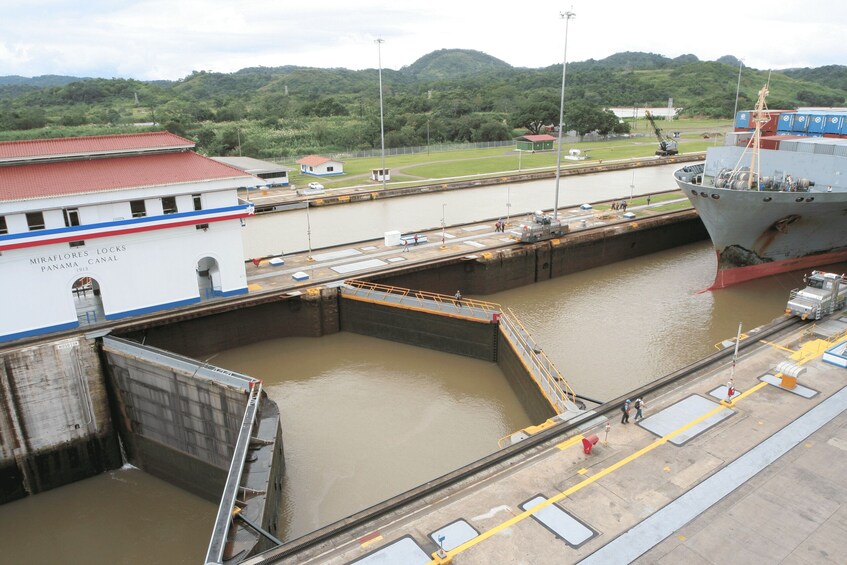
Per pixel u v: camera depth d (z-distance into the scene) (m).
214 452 37.47
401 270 56.62
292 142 170.50
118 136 46.91
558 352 48.09
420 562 22.84
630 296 60.66
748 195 52.84
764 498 25.75
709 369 36.59
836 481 26.69
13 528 35.41
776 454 28.55
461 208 97.12
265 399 35.94
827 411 31.89
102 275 42.91
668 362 46.28
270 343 51.53
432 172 129.50
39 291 40.56
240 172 47.50
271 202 97.69
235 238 48.59
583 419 31.56
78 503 38.09
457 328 49.12
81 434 40.38
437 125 185.38
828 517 24.62
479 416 41.22
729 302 57.84
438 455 36.88
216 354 49.09
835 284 43.69
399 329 51.53
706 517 24.73
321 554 23.41
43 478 39.38
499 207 97.19
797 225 56.94
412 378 46.50
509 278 62.94
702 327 52.41
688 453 28.77
